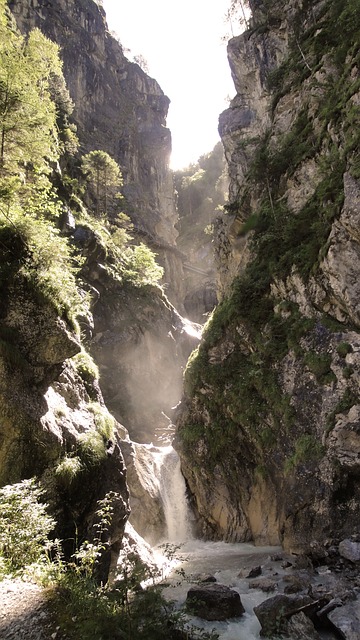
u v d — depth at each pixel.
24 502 8.07
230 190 41.53
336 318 16.92
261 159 25.20
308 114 24.88
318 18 30.05
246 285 21.77
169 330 49.28
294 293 18.97
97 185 64.31
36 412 10.30
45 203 14.64
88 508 10.70
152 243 77.50
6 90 14.49
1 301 10.48
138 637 5.98
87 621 6.00
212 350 21.83
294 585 10.37
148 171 95.62
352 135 18.14
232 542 18.62
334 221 17.09
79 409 12.77
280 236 21.64
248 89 42.31
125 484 12.87
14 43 18.38
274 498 16.92
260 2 41.84
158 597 6.83
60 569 7.97
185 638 6.59
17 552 7.79
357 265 16.05
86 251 42.31
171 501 23.53
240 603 9.49
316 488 14.84
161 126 102.12
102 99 91.56
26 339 10.65
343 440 14.58
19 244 11.46
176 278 82.06
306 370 16.80
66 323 11.77
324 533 14.07
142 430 38.44
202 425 21.25
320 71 25.06
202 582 11.84
